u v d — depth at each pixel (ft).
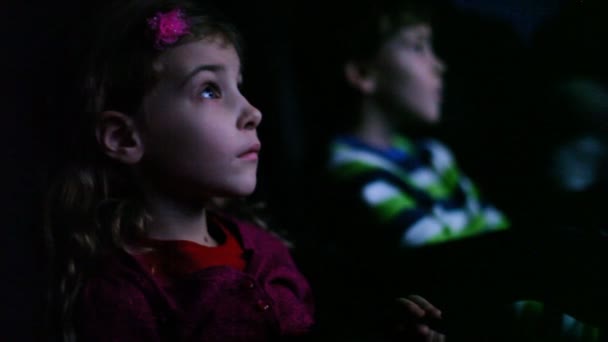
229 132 3.25
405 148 6.30
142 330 3.16
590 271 2.58
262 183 6.02
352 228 5.81
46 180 4.12
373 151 6.16
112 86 3.39
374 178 5.95
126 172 3.49
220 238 3.74
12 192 4.72
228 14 6.34
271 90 6.41
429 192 6.01
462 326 2.76
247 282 3.34
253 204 4.83
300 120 6.49
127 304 3.19
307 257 4.05
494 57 6.24
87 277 3.39
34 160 4.60
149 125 3.30
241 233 3.76
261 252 3.71
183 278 3.29
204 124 3.21
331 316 3.06
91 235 3.44
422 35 6.33
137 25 3.39
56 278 3.67
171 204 3.43
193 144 3.22
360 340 2.89
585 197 5.27
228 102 3.31
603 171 5.49
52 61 4.19
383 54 6.31
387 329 2.88
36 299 4.53
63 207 3.59
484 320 2.76
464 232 5.90
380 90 6.38
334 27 6.42
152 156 3.33
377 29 6.31
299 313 3.52
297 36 6.53
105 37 3.48
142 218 3.40
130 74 3.32
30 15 4.86
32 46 4.76
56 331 3.62
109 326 3.17
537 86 5.93
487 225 6.03
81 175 3.52
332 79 6.50
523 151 5.95
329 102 6.53
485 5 6.36
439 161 6.23
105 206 3.48
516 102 6.15
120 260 3.35
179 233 3.46
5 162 4.68
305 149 6.44
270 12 6.42
